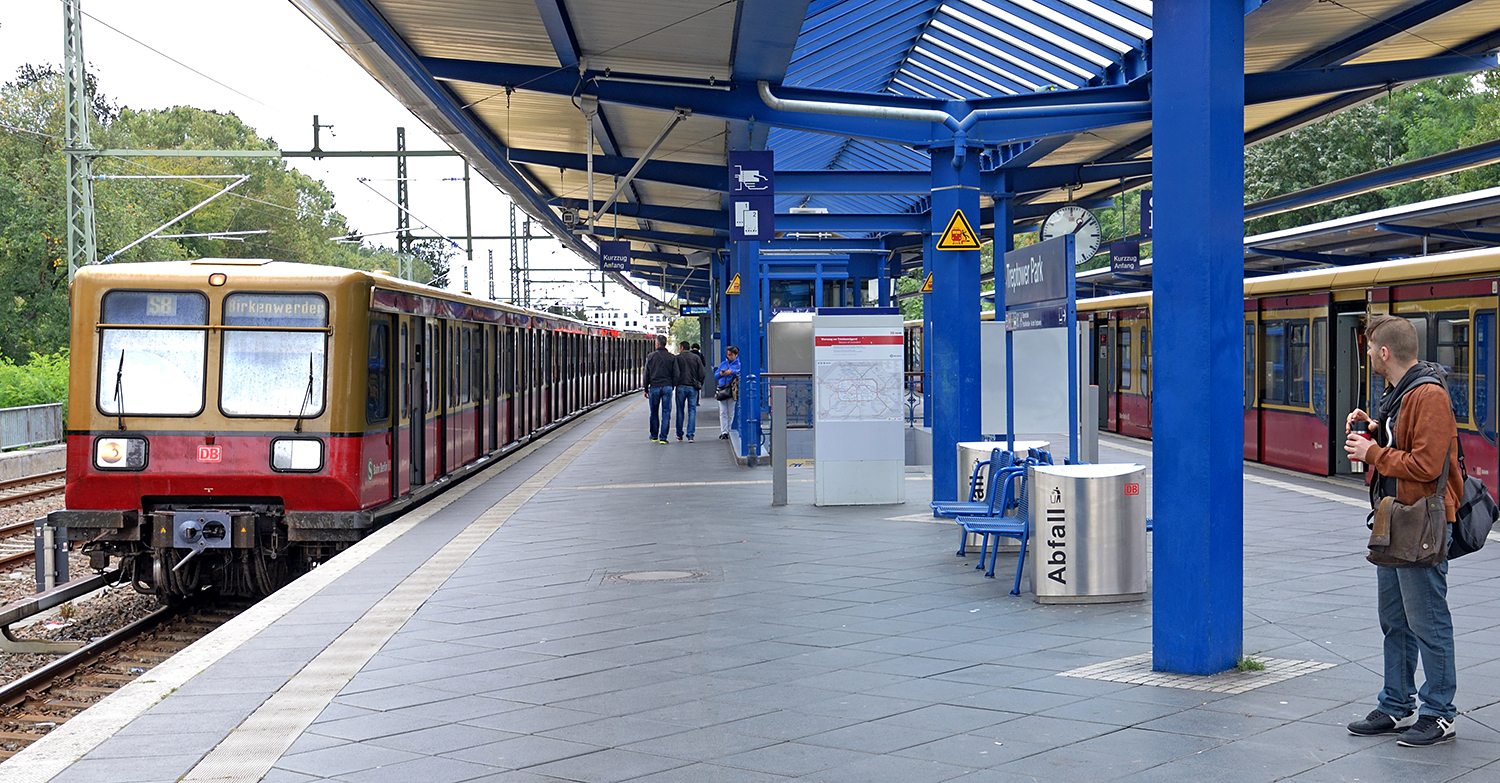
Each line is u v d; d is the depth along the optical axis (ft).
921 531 38.34
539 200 82.84
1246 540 35.65
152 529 37.24
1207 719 18.07
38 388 85.71
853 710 19.07
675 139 68.08
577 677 21.42
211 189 238.48
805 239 116.57
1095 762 16.29
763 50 45.32
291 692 20.56
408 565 33.14
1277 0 38.11
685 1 40.93
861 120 48.98
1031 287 34.09
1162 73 20.45
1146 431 76.84
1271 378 59.67
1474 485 16.62
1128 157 75.87
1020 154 69.92
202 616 38.86
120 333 37.24
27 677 29.94
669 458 67.67
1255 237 78.28
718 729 18.25
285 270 37.58
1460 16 47.57
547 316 87.61
